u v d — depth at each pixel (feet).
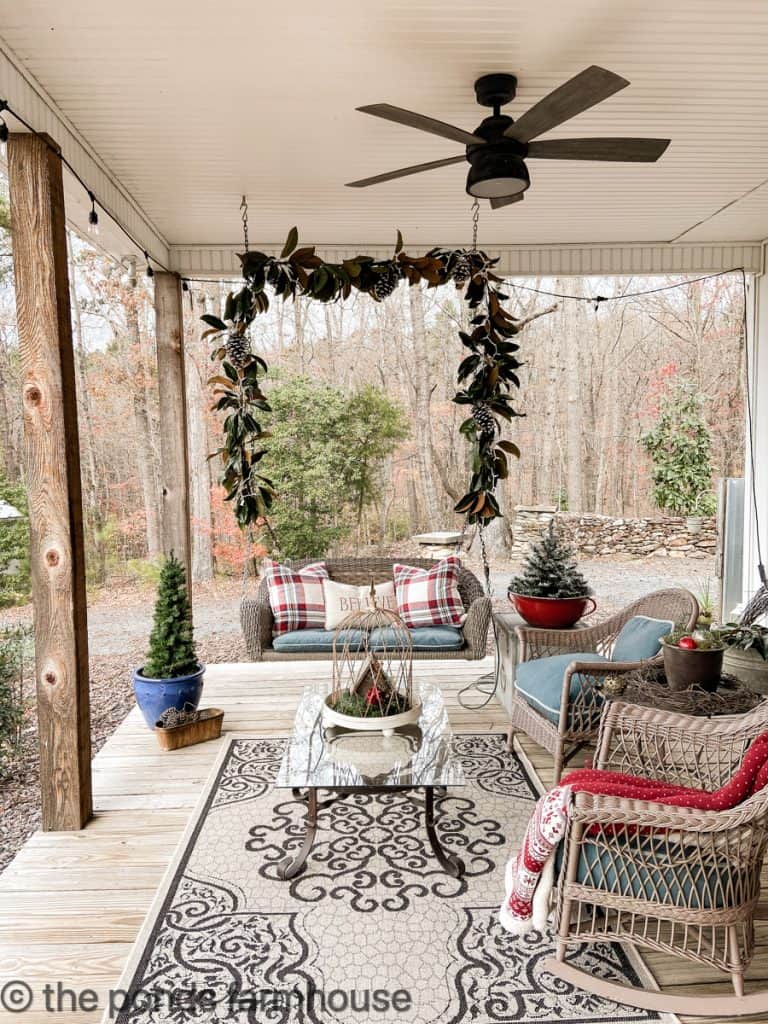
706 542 32.45
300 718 10.14
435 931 7.68
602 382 40.45
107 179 12.10
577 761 11.85
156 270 16.44
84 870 8.85
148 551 34.91
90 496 33.71
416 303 36.60
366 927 7.74
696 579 29.55
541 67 8.92
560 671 11.10
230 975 7.00
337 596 15.49
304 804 10.51
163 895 8.29
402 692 10.41
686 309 38.93
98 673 20.44
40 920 7.89
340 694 9.76
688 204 14.32
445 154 11.59
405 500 38.17
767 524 17.49
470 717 13.85
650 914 6.50
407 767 8.45
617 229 16.11
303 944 7.46
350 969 7.10
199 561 33.50
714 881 6.37
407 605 15.46
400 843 9.47
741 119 10.52
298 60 8.64
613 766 8.41
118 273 28.68
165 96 9.50
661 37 8.26
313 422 29.94
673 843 6.50
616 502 40.68
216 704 14.75
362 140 11.03
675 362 39.27
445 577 15.71
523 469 40.68
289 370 34.47
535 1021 6.46
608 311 39.81
